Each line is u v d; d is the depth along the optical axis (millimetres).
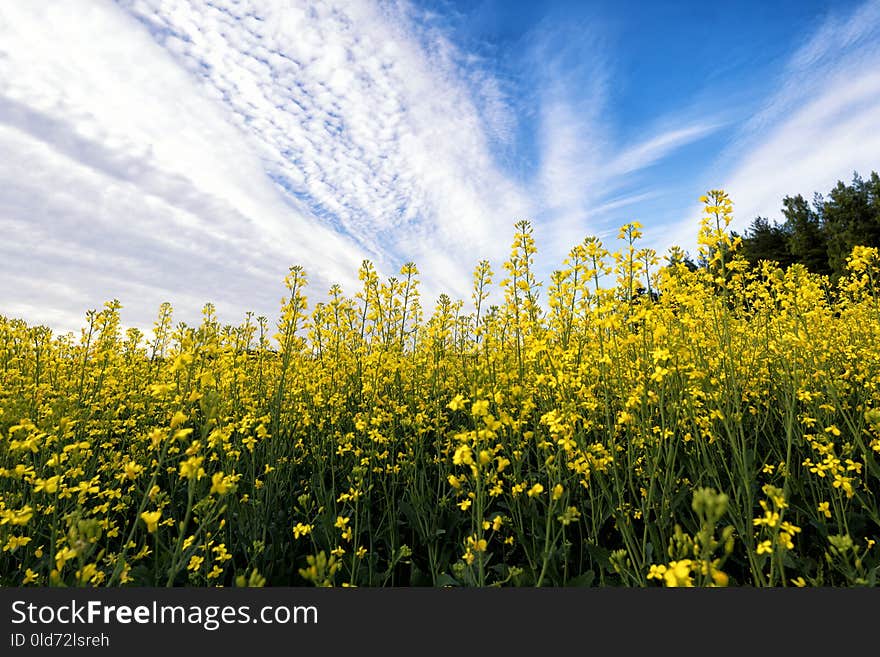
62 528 2768
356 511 3146
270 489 3484
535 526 3037
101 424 4180
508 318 4895
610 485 3371
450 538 3398
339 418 4871
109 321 5117
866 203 27516
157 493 2617
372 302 5160
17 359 4957
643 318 3393
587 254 4137
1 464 2969
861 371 4559
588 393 3449
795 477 3557
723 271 3293
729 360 3270
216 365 4570
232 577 2990
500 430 3520
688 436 3438
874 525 3180
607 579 2719
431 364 5980
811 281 4820
